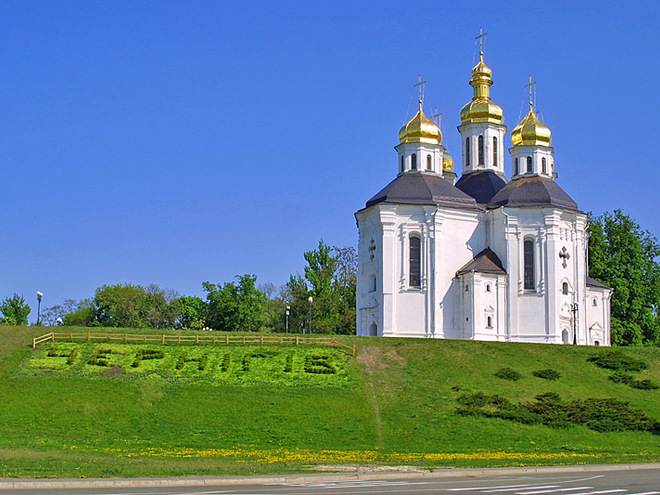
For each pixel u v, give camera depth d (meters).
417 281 94.50
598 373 76.81
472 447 56.22
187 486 35.00
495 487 33.59
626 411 65.50
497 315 94.50
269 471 41.19
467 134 108.38
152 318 154.12
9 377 67.12
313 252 149.25
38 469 40.25
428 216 95.00
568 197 98.94
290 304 145.75
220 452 51.44
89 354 73.44
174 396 65.06
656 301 121.94
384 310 93.19
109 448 52.34
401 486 34.12
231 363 72.94
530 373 75.12
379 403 65.88
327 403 65.00
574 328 95.81
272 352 76.06
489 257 96.69
